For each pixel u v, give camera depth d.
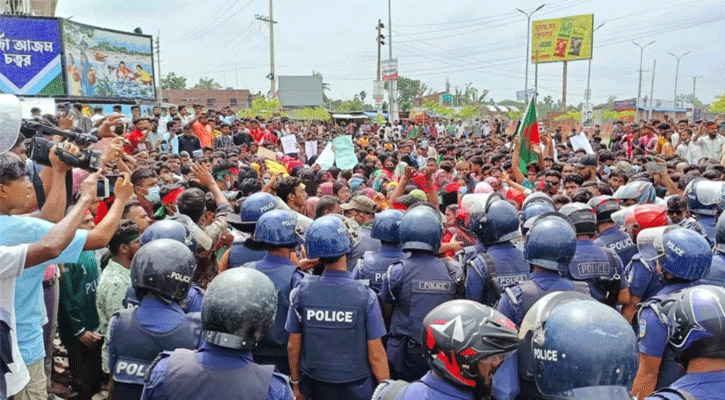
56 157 3.56
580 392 1.96
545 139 16.55
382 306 4.67
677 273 3.84
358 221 6.19
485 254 4.71
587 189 7.81
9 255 2.93
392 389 2.56
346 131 36.88
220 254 6.00
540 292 3.86
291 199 6.97
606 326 2.00
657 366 3.52
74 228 3.14
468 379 2.34
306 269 4.92
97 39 24.12
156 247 3.29
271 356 4.32
